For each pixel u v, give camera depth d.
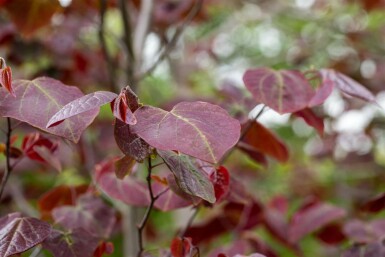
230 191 0.85
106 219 0.87
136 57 1.37
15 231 0.69
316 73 0.86
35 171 1.55
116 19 2.00
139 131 0.60
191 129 0.60
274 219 1.12
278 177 2.26
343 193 2.06
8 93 0.65
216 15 2.68
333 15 2.29
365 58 1.93
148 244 1.54
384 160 2.23
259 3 2.34
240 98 1.07
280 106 0.77
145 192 0.86
